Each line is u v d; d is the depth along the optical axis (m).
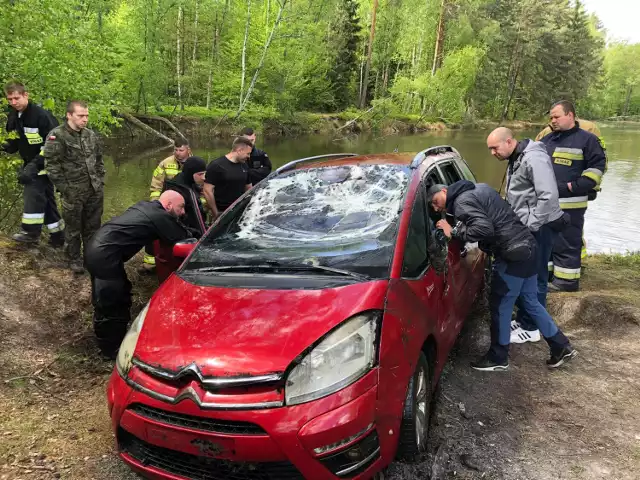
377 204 3.33
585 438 3.02
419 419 2.72
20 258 5.09
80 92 8.66
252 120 28.28
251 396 2.18
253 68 30.36
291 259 2.96
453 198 3.56
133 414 2.33
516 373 3.88
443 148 4.62
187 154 6.30
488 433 3.05
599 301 4.91
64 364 3.85
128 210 4.05
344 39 41.09
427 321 2.83
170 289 2.92
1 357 3.77
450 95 44.12
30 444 2.86
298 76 32.03
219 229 3.50
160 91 25.56
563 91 60.19
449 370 3.91
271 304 2.54
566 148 5.17
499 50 53.81
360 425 2.18
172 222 4.06
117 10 25.72
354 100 44.66
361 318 2.43
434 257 3.15
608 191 13.77
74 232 5.16
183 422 2.22
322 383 2.21
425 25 44.28
